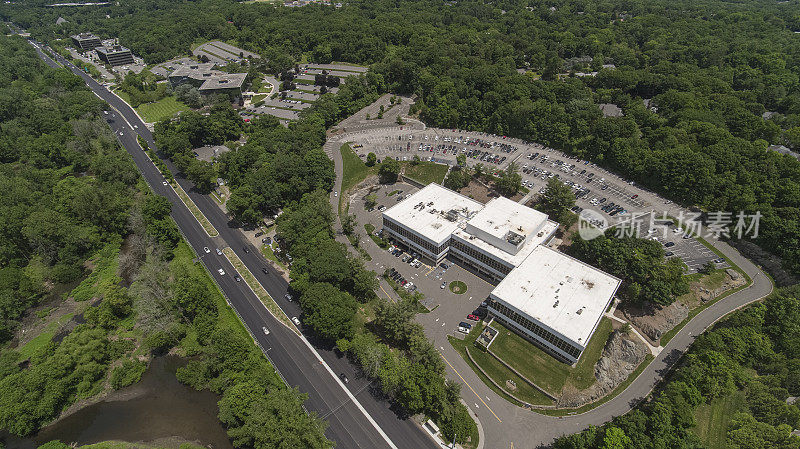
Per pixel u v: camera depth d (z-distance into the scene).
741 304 175.00
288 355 158.38
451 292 185.75
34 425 139.00
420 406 131.50
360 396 144.25
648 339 162.62
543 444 131.38
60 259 198.12
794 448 113.62
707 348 147.62
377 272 197.38
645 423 122.81
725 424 129.88
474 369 154.00
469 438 132.75
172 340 162.75
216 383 144.00
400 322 155.00
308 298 159.38
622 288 178.88
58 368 145.75
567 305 157.00
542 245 186.50
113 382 151.25
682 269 173.12
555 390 145.38
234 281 192.12
